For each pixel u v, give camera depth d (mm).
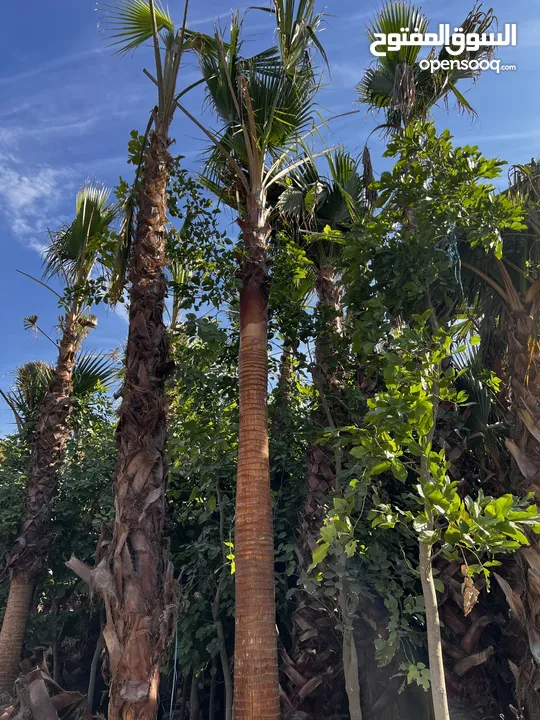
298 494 7770
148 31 7004
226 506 7781
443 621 5922
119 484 4840
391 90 8102
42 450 8711
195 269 6812
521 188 6039
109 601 4453
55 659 9516
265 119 6176
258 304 5508
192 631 7184
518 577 5254
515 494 5355
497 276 5980
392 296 5398
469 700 5492
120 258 6266
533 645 4660
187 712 9328
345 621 5398
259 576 4430
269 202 7836
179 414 7348
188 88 6441
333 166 8305
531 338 5395
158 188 5906
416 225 5570
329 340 7191
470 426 6852
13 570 8031
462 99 7484
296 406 8422
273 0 5961
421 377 3967
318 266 8211
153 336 5332
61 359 9227
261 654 4145
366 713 5836
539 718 4594
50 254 9180
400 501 6199
